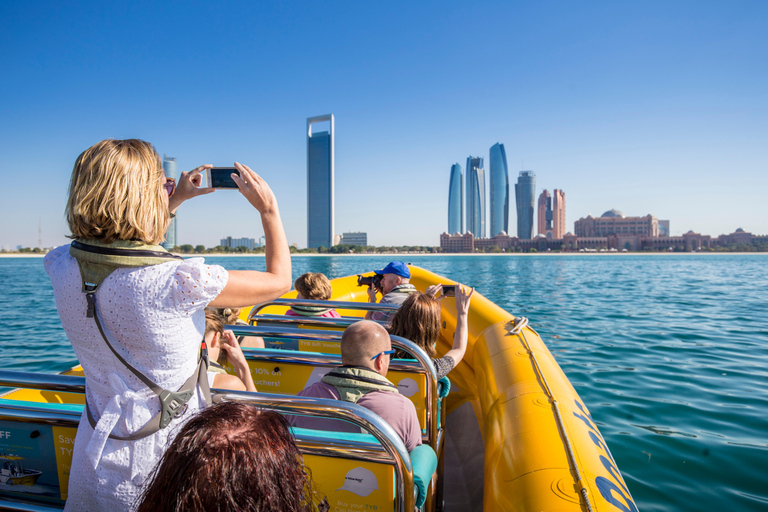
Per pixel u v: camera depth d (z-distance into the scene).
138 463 0.89
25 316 10.51
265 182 1.04
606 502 1.32
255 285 0.95
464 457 2.45
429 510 1.44
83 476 0.92
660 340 7.33
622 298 14.46
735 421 3.79
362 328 1.53
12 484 1.29
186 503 0.59
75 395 1.93
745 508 2.53
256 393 1.20
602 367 5.58
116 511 0.90
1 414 1.24
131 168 0.86
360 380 1.48
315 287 2.96
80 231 0.86
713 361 5.89
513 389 2.23
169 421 0.91
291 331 2.01
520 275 30.41
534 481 1.45
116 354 0.88
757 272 34.22
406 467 1.13
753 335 7.77
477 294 4.33
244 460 0.61
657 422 3.79
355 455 1.17
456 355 2.18
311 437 1.20
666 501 2.60
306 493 0.72
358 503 1.18
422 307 2.07
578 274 31.84
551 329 8.45
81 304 0.87
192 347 0.94
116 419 0.89
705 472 2.94
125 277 0.85
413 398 1.92
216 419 0.67
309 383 1.96
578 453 1.56
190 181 1.09
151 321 0.85
